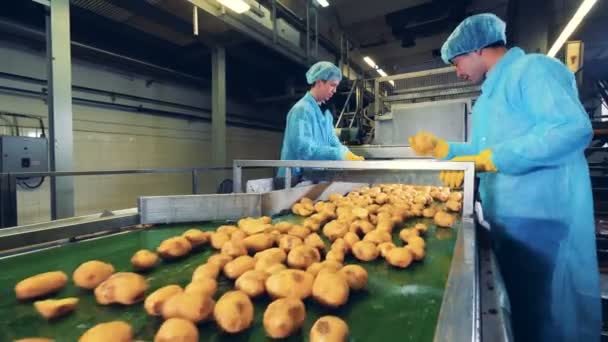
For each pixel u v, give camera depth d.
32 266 0.74
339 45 6.26
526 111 1.06
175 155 5.41
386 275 0.72
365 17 5.73
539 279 1.06
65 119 2.57
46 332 0.50
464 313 0.38
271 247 0.82
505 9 5.34
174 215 1.11
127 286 0.58
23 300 0.59
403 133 2.84
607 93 5.86
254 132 7.12
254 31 3.74
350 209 1.17
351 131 3.35
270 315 0.49
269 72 6.09
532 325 1.07
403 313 0.56
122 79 4.57
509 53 1.14
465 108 2.60
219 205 1.16
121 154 4.61
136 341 0.45
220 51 4.44
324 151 1.82
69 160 2.60
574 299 1.01
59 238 0.87
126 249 0.87
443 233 1.05
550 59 1.03
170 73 4.84
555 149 0.90
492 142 1.16
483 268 0.69
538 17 3.91
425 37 6.28
